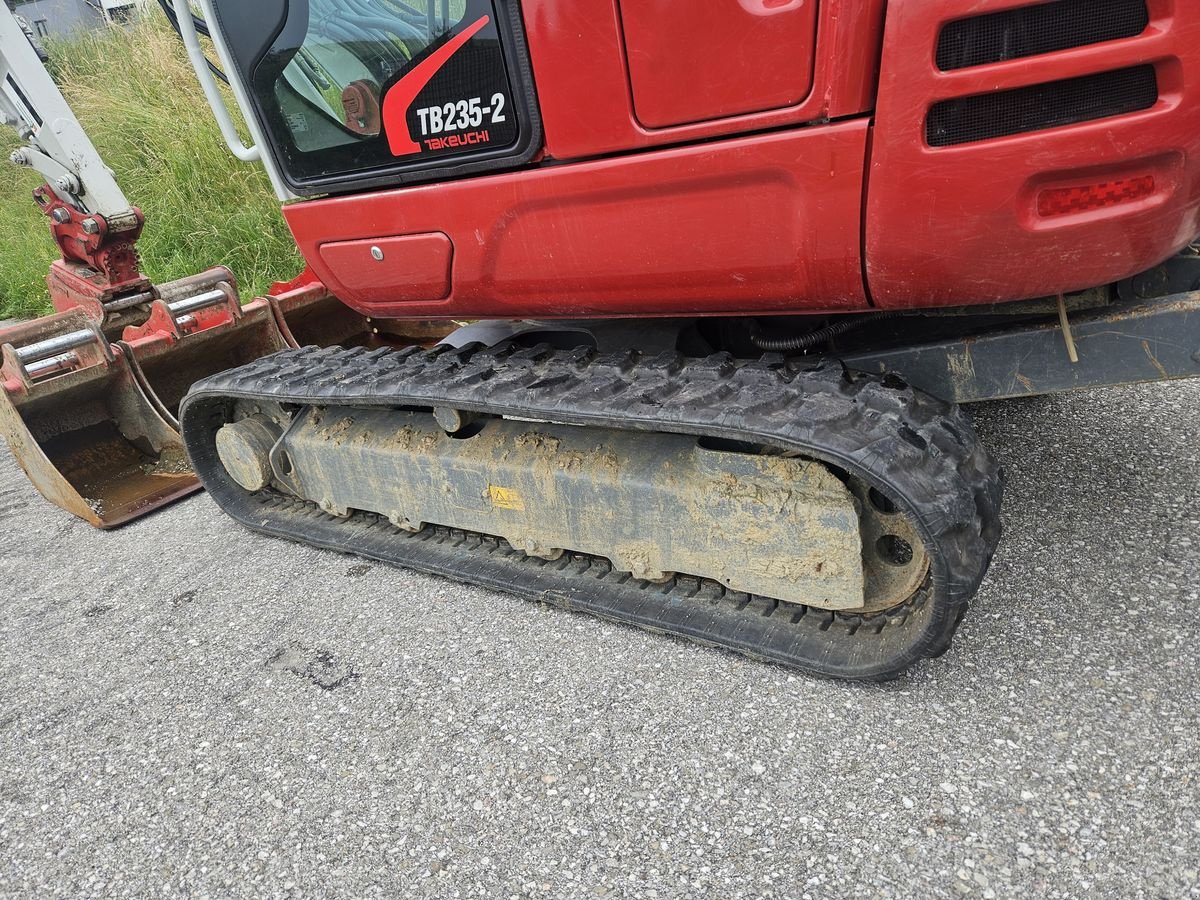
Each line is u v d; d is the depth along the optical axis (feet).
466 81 7.20
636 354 8.59
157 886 6.57
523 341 10.11
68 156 13.47
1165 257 6.09
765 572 7.58
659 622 8.13
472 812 6.70
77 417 13.97
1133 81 5.37
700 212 6.68
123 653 9.58
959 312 7.19
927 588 7.14
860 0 5.58
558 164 7.17
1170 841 5.56
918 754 6.51
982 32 5.41
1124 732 6.38
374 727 7.77
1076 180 5.65
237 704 8.40
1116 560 8.19
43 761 8.12
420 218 8.05
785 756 6.72
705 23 6.07
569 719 7.46
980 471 6.90
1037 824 5.82
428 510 9.90
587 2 6.38
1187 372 6.52
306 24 7.81
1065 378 6.91
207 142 25.02
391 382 9.24
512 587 9.14
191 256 24.08
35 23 35.32
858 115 5.89
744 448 7.54
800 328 8.27
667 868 5.99
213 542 11.90
